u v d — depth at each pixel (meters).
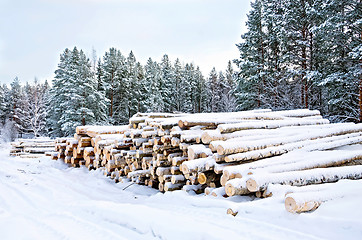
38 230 3.65
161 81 41.53
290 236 2.73
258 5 21.16
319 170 4.29
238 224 3.19
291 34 17.11
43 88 49.38
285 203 3.17
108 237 3.31
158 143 6.40
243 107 22.27
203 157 5.21
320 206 3.15
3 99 48.78
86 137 9.82
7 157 13.01
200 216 3.63
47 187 6.78
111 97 33.50
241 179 4.06
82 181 7.97
